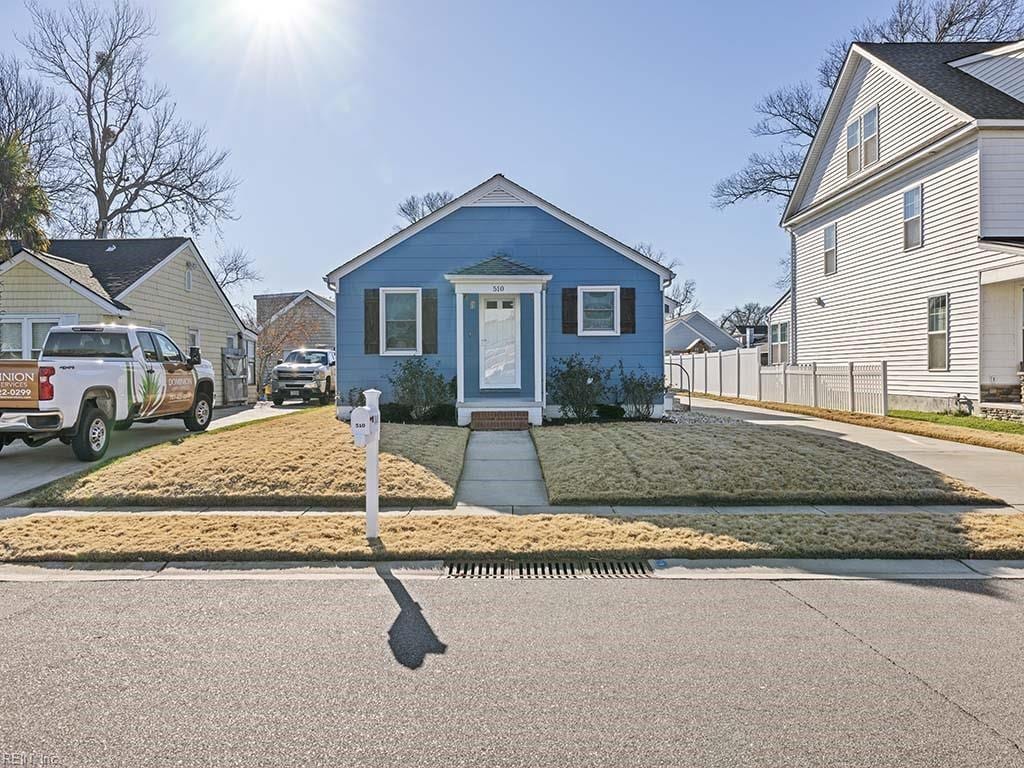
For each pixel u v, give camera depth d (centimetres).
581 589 546
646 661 402
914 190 1731
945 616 480
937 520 719
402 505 800
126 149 3472
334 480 860
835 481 868
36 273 1666
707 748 305
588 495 821
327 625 464
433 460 977
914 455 1088
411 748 306
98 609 499
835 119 2139
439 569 604
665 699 353
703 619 476
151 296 1938
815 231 2275
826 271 2197
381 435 1117
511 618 479
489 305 1573
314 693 361
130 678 379
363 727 325
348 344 1570
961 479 916
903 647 423
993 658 406
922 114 1686
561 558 618
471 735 318
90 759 297
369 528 668
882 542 646
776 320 2908
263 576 582
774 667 393
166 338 1384
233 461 928
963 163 1543
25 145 2333
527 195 1570
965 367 1548
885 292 1861
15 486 913
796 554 628
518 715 336
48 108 3256
